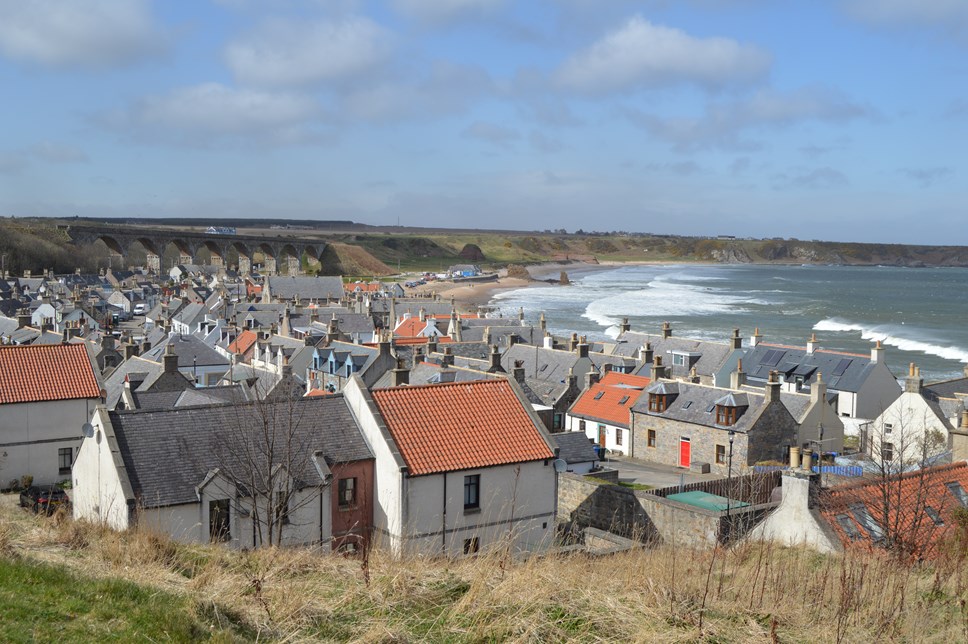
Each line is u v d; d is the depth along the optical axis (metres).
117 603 14.81
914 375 55.94
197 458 30.95
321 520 31.45
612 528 37.78
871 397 70.50
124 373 59.56
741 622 15.35
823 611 16.30
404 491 31.12
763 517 31.44
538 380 72.81
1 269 191.00
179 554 19.80
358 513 32.59
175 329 119.62
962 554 23.36
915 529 24.86
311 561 18.97
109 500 30.12
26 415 42.53
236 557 20.50
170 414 32.28
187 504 29.38
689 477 53.41
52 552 19.34
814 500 28.45
